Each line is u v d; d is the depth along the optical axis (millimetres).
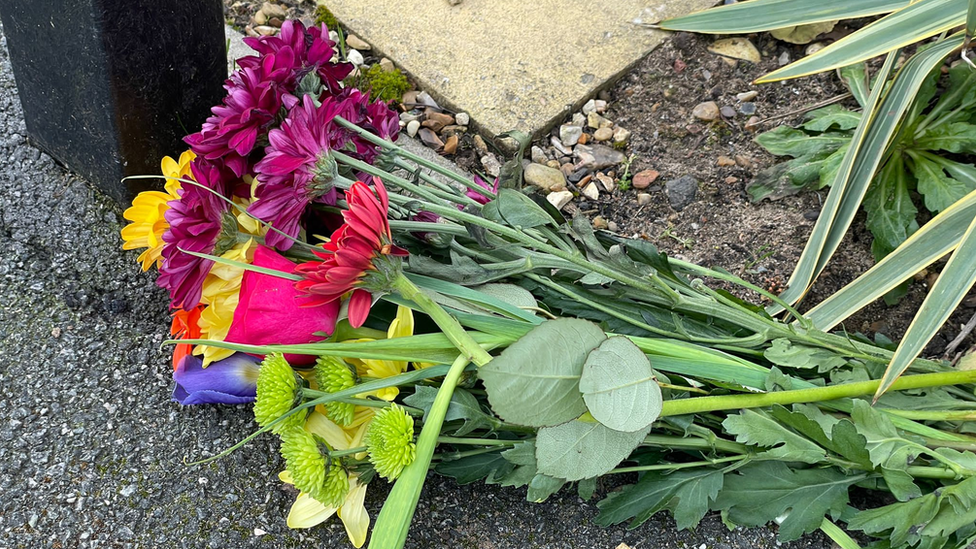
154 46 1413
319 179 1109
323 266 1024
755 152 1863
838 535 1245
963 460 1208
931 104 1812
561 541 1282
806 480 1232
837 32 2047
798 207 1770
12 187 1663
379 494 1323
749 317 1300
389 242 1053
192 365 1183
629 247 1256
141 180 1574
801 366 1283
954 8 1557
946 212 1380
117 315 1497
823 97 1923
